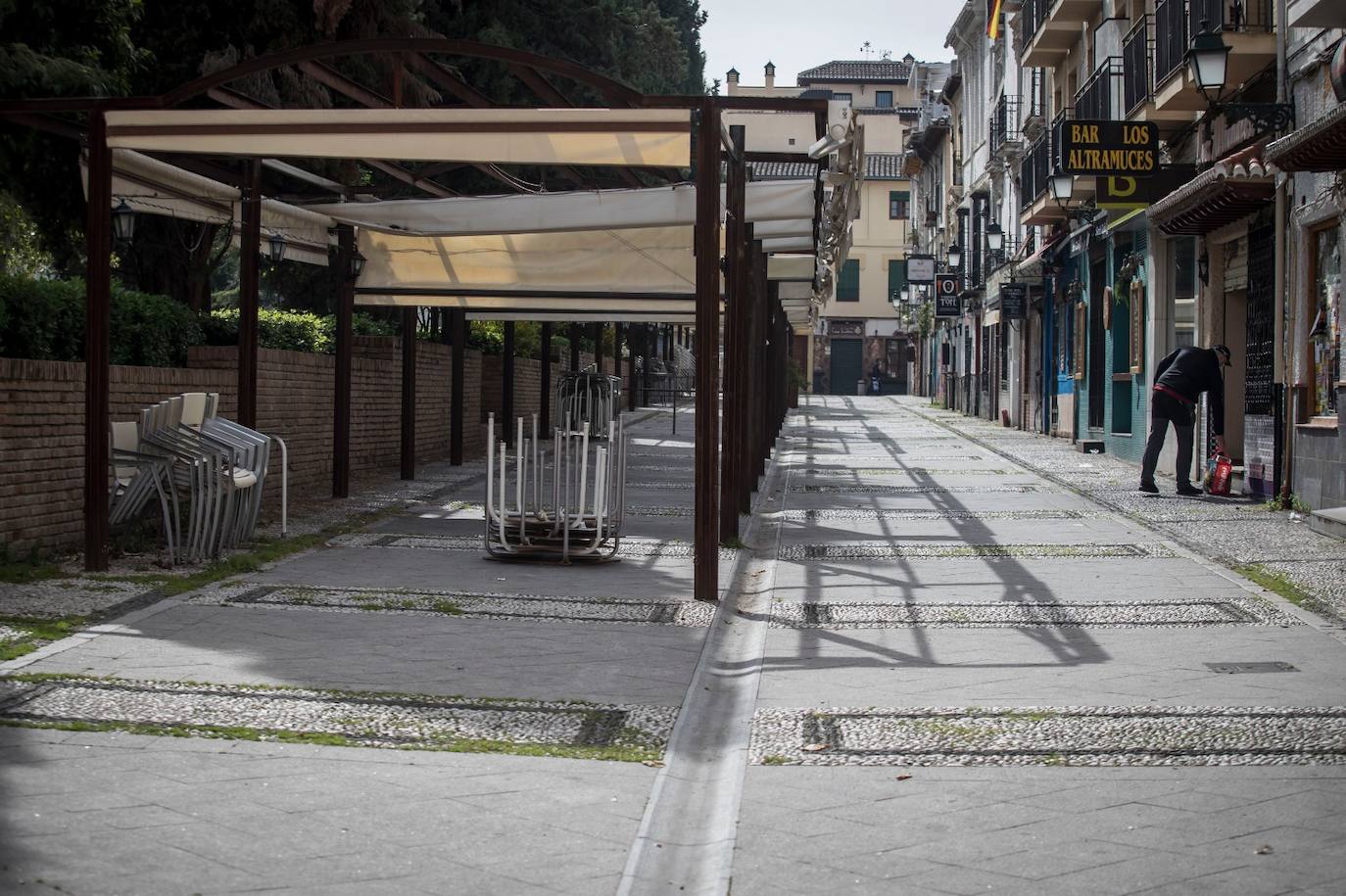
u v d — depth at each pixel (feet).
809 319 120.06
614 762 18.43
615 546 37.55
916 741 19.52
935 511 51.42
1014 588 33.53
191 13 55.77
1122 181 58.80
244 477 36.40
